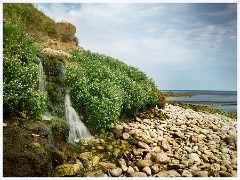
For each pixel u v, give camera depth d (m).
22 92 7.98
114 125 10.47
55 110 9.73
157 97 15.38
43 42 16.80
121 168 7.53
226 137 10.49
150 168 7.69
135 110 12.91
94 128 10.12
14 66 8.39
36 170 6.04
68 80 10.65
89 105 10.30
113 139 9.62
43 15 18.62
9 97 7.45
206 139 10.57
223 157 8.72
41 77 9.81
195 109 19.80
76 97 10.48
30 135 6.77
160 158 8.10
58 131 8.12
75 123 9.92
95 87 10.66
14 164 5.86
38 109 8.12
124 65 15.95
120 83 12.76
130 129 10.73
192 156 8.52
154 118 13.17
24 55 9.59
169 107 17.53
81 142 8.95
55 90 10.13
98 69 11.98
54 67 10.60
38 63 9.81
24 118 7.78
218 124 13.77
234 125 14.12
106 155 8.23
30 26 16.77
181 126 12.16
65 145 8.16
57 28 19.31
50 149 7.24
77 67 11.56
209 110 20.70
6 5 14.48
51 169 6.55
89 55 15.33
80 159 7.62
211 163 8.27
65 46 18.58
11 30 9.88
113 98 10.52
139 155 8.50
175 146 9.65
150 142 9.59
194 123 13.21
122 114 11.90
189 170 7.58
